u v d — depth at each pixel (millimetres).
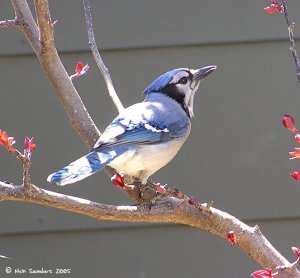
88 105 11055
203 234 11234
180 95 8852
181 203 6238
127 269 11188
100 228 11180
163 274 11180
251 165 11117
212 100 11133
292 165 11125
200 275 11211
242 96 11125
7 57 11125
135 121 7820
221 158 11125
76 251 11141
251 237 6520
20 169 11008
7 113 11086
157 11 11180
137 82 11133
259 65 11141
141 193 7434
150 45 11156
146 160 7742
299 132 5480
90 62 11102
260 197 11141
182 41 11141
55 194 5715
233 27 11133
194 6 11164
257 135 11148
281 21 11125
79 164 6715
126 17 11180
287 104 11125
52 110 11125
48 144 11094
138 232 11227
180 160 11117
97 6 11156
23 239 11117
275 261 6465
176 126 8273
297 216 11086
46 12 6832
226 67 11125
